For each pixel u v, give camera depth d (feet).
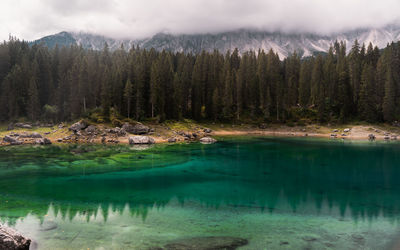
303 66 354.74
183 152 164.45
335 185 88.58
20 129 252.62
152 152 162.20
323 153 163.84
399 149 181.16
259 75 356.79
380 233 50.70
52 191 77.36
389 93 284.20
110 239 45.70
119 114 265.34
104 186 84.02
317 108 328.29
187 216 58.44
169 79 305.94
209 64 363.97
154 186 84.99
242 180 94.94
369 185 88.38
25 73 292.20
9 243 39.65
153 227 51.72
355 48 372.79
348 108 313.73
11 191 76.74
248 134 300.40
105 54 364.58
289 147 192.44
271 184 89.35
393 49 355.56
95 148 177.78
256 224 54.34
